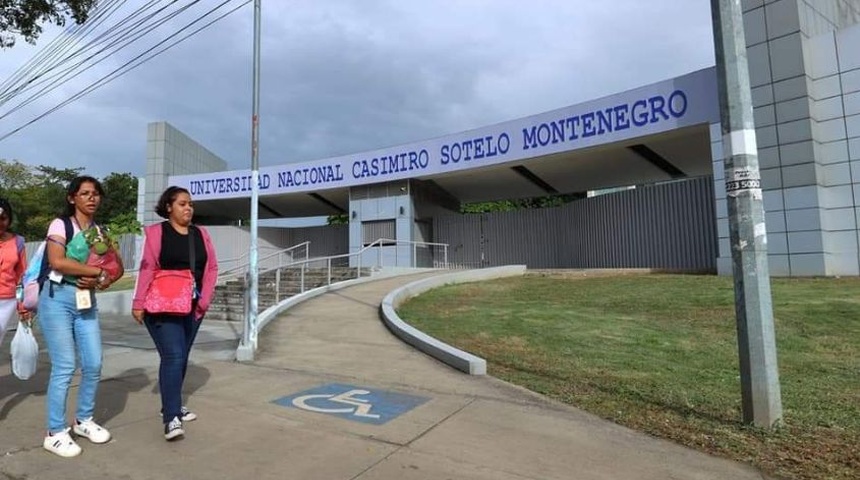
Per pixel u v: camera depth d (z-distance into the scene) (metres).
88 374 4.54
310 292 13.84
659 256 19.03
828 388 6.16
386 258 23.25
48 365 7.72
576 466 4.12
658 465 4.14
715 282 13.41
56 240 4.25
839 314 9.67
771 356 4.77
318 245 31.34
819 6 14.99
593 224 21.53
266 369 7.12
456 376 6.71
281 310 11.64
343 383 6.42
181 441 4.56
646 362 7.39
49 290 4.36
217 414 5.27
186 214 4.68
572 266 22.62
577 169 20.67
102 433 4.53
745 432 4.73
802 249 13.88
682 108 15.75
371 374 6.82
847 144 13.71
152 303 4.43
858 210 13.51
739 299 4.85
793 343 8.28
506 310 11.50
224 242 29.12
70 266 4.24
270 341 8.92
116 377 6.82
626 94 16.94
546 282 15.91
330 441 4.57
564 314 10.90
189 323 4.82
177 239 4.59
